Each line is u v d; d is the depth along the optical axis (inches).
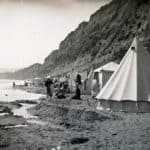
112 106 588.7
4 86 2303.2
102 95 612.7
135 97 558.3
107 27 3191.4
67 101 783.1
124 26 2807.6
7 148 317.1
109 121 483.2
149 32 2222.0
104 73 968.9
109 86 617.3
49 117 562.3
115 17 3211.1
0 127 447.8
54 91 1078.4
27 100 921.5
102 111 581.0
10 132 406.0
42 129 431.2
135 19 2731.3
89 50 3149.6
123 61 630.5
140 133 377.7
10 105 780.6
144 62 602.9
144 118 494.9
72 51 3518.7
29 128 438.9
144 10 2691.9
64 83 1144.2
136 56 607.5
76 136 372.2
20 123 489.4
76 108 609.3
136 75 583.5
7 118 545.6
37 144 334.0
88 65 2460.6
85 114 535.5
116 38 2711.6
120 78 609.3
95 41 3174.2
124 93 575.8
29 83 2336.4
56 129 431.2
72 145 330.0
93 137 366.0
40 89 1627.7
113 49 2427.4
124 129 407.8
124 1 3265.3
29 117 568.4
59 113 582.6
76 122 487.2
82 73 1248.2
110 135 374.6
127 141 337.4
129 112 564.4
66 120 510.3
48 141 350.0
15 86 2289.6
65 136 378.0
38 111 649.6
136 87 569.0
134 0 2938.0
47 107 663.1
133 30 2581.2
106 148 309.9
